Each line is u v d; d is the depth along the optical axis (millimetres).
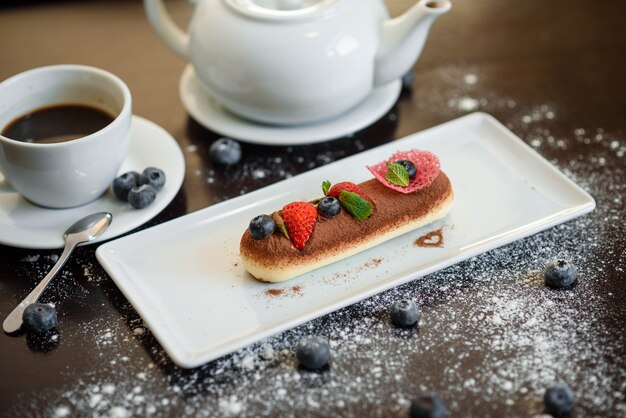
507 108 804
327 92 733
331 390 596
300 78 723
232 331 620
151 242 674
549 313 635
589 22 901
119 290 654
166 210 712
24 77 697
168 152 729
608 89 824
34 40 868
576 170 742
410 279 639
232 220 690
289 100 735
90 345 623
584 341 618
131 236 669
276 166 748
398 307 625
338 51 721
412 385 597
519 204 698
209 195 724
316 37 717
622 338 620
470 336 622
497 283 653
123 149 688
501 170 726
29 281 658
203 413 587
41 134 690
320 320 632
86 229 669
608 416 580
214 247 673
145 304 629
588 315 633
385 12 759
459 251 663
